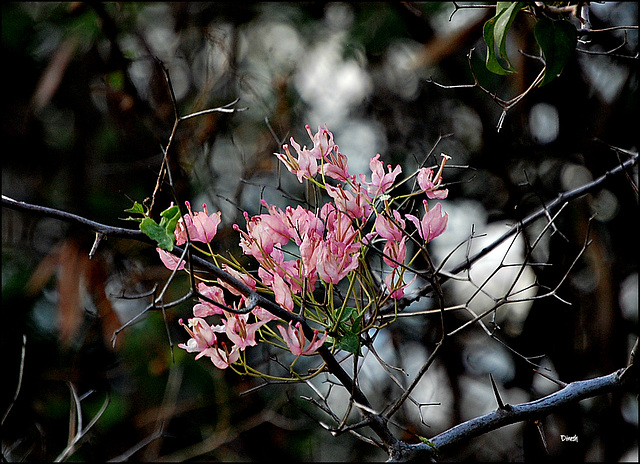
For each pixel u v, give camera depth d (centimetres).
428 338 353
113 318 351
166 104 336
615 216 348
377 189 263
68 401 377
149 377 377
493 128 364
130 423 379
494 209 364
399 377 331
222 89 356
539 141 363
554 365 337
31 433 373
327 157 262
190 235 260
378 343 342
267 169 337
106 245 362
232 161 356
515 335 349
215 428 380
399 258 261
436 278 260
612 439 331
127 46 379
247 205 347
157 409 371
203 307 259
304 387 346
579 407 333
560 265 331
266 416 336
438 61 361
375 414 257
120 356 374
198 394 377
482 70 369
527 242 263
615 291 333
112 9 380
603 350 331
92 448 371
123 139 378
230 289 259
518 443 353
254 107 363
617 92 346
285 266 260
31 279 380
